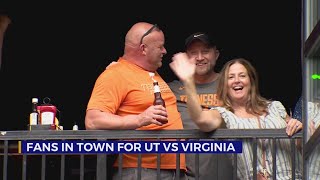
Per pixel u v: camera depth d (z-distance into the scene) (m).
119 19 12.04
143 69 7.57
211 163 7.55
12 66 11.80
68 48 12.09
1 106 11.62
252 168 7.14
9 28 11.78
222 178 7.51
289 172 7.20
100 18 12.06
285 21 11.82
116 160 7.44
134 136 7.16
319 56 6.84
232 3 11.88
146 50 7.55
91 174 8.45
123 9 12.01
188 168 7.64
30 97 11.83
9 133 7.26
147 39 7.55
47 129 7.47
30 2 11.77
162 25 11.90
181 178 7.46
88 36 12.09
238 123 7.22
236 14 11.88
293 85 11.74
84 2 11.97
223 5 11.90
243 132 7.09
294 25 11.80
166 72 11.23
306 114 6.88
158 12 11.92
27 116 11.69
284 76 11.77
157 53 7.57
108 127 7.20
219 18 11.90
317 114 6.80
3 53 11.77
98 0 12.00
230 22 11.89
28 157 8.76
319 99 6.81
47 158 8.74
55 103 11.88
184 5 11.90
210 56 8.06
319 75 6.83
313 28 6.76
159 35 7.60
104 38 12.06
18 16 11.79
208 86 8.08
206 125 7.07
